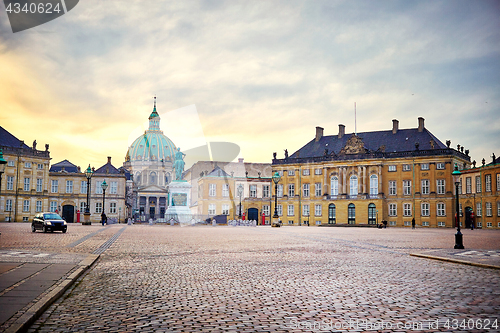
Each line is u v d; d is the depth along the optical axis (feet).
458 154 298.97
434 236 142.92
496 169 253.24
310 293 38.55
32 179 317.63
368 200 308.19
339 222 318.04
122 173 358.43
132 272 50.72
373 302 34.96
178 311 32.04
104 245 86.99
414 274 49.73
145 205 502.79
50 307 32.81
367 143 327.67
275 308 32.99
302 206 335.47
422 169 297.94
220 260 63.31
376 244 98.22
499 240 119.55
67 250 73.97
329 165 325.01
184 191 244.01
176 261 61.72
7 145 306.76
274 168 347.56
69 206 347.56
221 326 28.17
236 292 38.99
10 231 136.77
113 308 32.91
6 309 30.01
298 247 87.61
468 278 46.98
